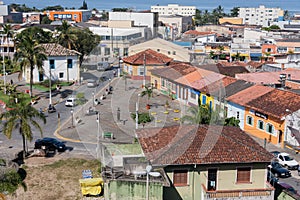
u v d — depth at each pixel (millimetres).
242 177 29422
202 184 28625
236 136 31594
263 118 51031
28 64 69875
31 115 43219
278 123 48812
